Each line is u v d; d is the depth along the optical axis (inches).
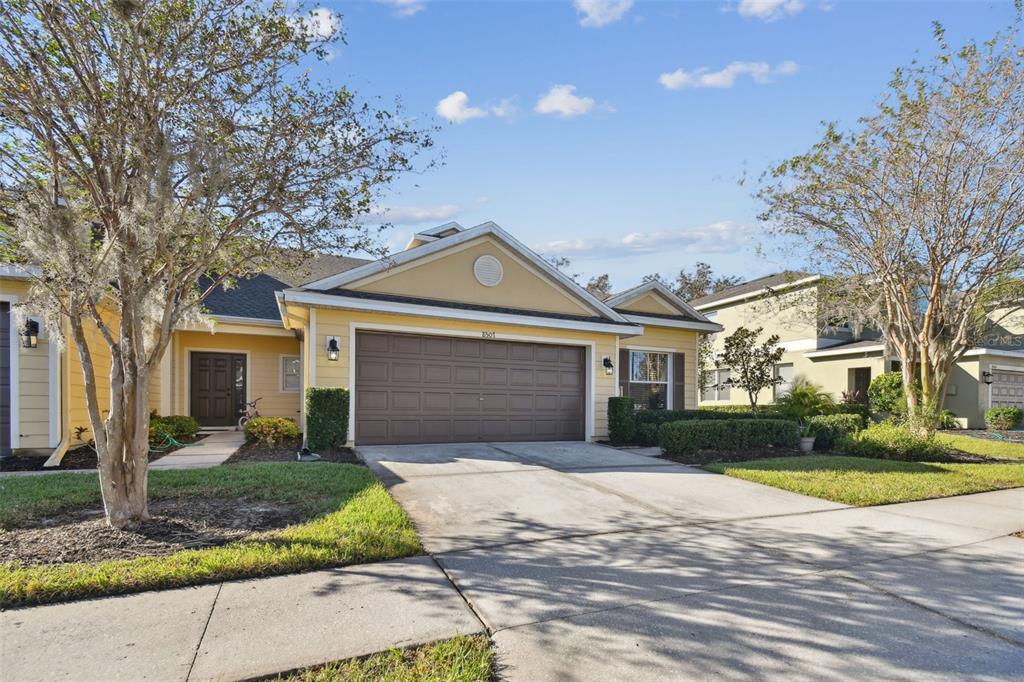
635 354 581.9
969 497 286.2
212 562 155.7
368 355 394.9
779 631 129.8
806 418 534.0
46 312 189.8
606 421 478.6
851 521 232.1
